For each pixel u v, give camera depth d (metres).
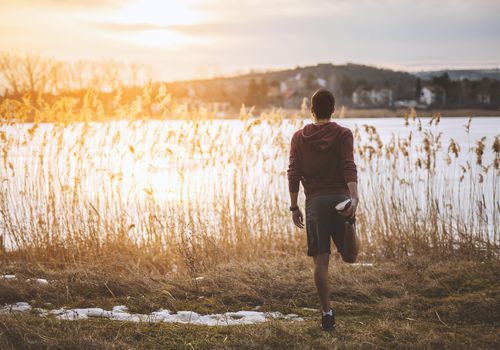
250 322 5.01
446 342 4.40
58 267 7.30
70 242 7.63
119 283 6.01
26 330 4.41
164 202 8.45
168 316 5.17
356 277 6.21
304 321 4.96
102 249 7.49
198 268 6.95
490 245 7.61
